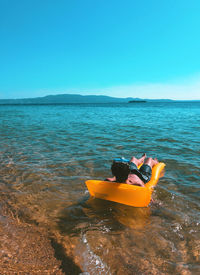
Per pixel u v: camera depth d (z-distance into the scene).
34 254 2.20
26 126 13.13
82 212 3.14
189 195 3.70
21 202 3.39
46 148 6.98
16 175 4.55
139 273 1.99
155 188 3.95
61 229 2.68
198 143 7.66
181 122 15.65
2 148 6.96
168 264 2.10
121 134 9.85
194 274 1.97
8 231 2.58
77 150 6.71
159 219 2.96
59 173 4.71
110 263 2.11
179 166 5.14
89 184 3.59
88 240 2.46
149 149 6.84
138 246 2.38
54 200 3.50
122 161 3.52
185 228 2.74
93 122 15.92
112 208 3.27
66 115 25.30
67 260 2.13
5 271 1.93
